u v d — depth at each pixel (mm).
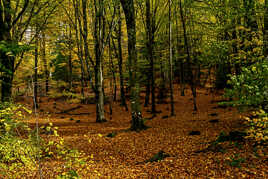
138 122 11625
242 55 7629
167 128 11602
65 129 12992
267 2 7746
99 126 14008
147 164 6660
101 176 5984
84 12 16484
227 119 11523
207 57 11555
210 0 10289
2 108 4438
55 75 25719
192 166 5922
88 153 8273
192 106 19969
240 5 8578
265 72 4438
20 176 5371
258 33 7785
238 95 4914
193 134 9586
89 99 26094
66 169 6074
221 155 6188
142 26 21438
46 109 21938
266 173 4715
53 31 19922
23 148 3977
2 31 8211
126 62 22156
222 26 9773
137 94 11586
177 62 25172
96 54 15984
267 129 4598
